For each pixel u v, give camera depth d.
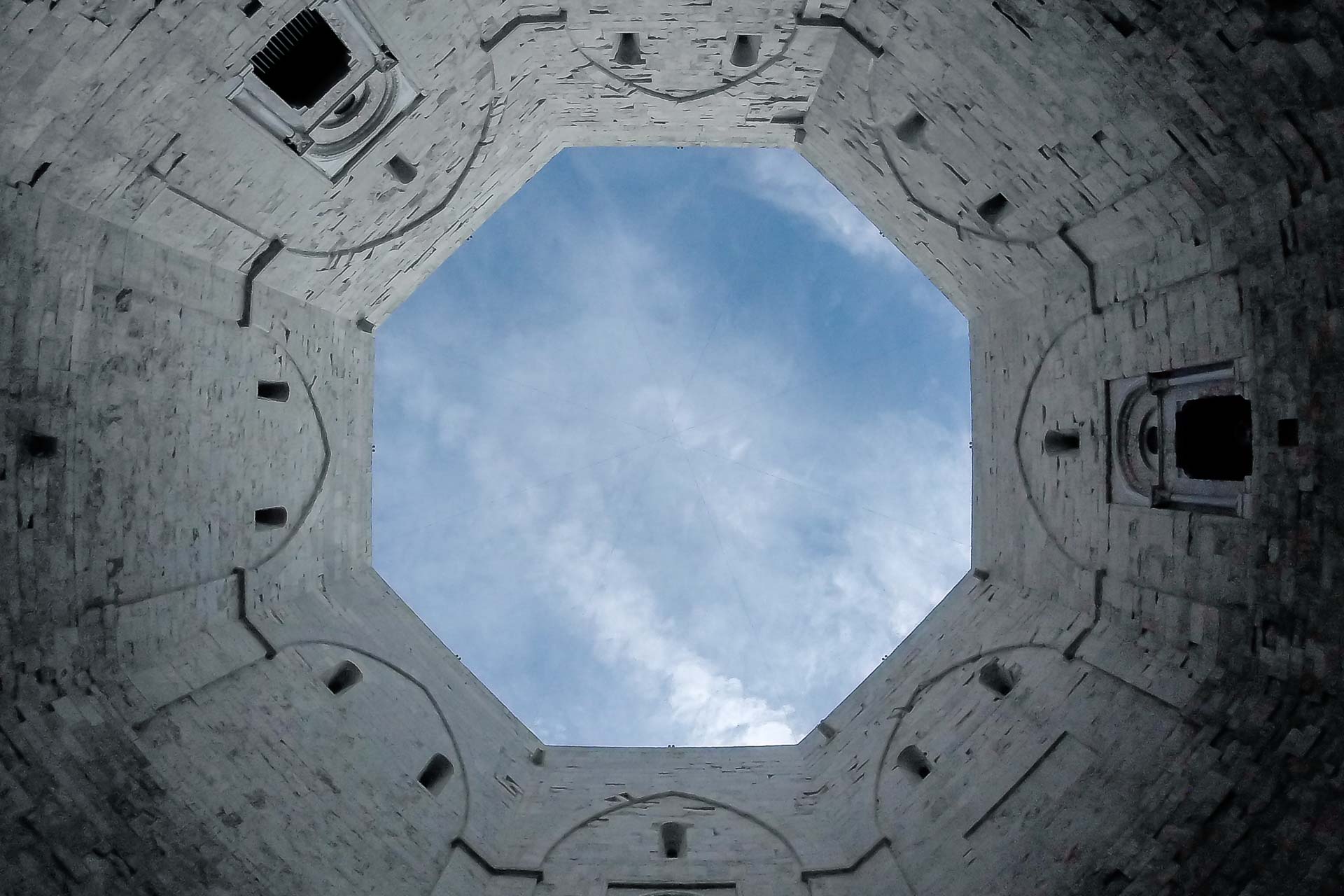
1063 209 11.41
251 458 12.72
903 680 15.49
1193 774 8.96
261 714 11.41
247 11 8.97
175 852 8.73
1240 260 8.73
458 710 15.22
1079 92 9.52
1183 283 9.72
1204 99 8.20
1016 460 14.36
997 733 12.23
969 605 15.56
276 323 13.23
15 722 8.48
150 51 8.36
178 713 10.25
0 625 8.58
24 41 7.32
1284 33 7.04
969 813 11.38
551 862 12.47
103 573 9.80
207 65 9.08
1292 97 7.41
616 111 14.85
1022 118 10.62
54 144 8.37
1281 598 8.59
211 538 11.77
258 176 10.94
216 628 11.95
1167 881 8.34
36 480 8.87
